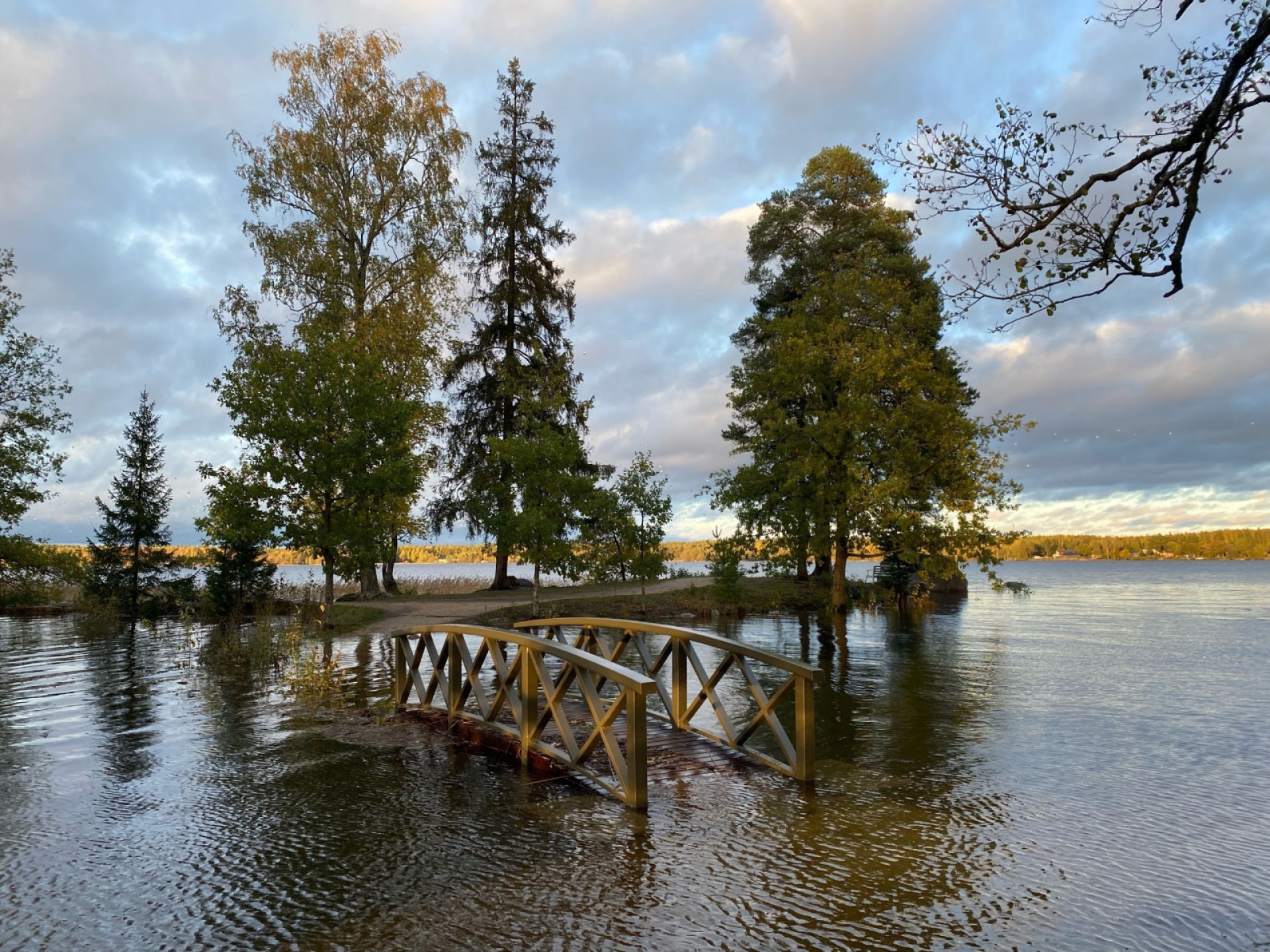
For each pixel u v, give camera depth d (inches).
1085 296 240.2
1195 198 225.1
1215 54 239.8
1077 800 261.1
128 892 191.5
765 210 1171.3
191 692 466.9
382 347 1022.4
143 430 1043.9
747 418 1170.6
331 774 293.7
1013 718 389.7
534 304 1273.4
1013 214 249.8
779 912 178.7
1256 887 193.5
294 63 1031.0
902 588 1206.3
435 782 282.0
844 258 1079.6
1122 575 3102.9
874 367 878.4
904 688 476.7
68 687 486.9
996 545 893.2
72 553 990.4
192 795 268.4
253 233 1005.2
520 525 881.5
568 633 775.7
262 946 164.6
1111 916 177.6
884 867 204.5
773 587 1165.7
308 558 814.5
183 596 988.6
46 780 287.0
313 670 517.0
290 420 775.1
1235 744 336.2
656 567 960.3
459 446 1246.3
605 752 314.3
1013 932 169.5
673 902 184.1
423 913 179.0
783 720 386.0
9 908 183.0
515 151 1285.7
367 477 785.6
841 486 885.8
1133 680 502.6
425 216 1068.5
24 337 969.5
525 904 183.3
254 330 1007.6
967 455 864.3
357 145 1048.8
